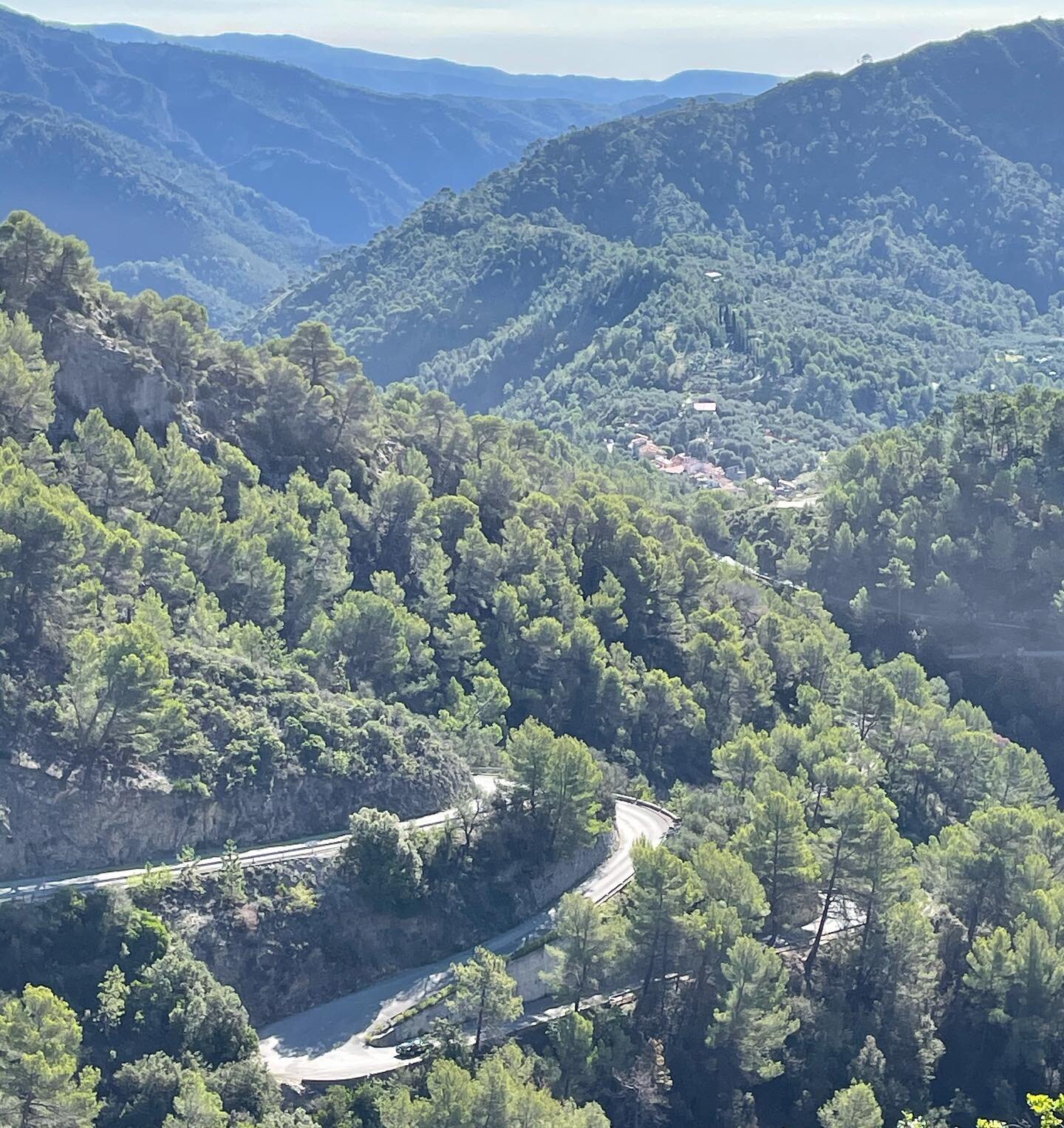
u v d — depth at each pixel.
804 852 143.25
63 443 172.00
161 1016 113.69
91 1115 101.50
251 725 139.88
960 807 186.50
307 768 139.88
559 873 145.12
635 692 187.12
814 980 142.25
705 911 135.00
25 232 188.62
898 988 141.50
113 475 166.50
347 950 129.25
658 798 175.25
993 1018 141.50
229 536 167.62
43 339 184.50
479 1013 122.81
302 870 131.00
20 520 136.00
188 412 196.25
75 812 124.88
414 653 174.88
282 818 136.12
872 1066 134.75
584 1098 122.56
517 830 143.62
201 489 175.75
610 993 133.50
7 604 134.62
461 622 181.00
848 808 145.62
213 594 163.88
